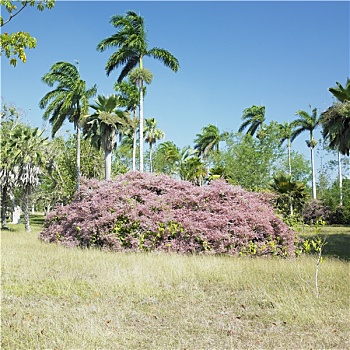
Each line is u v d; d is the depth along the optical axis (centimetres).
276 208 1747
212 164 4228
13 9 723
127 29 2914
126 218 1550
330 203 4259
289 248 1453
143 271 1016
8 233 2758
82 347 531
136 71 2783
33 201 4362
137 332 605
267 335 594
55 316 664
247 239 1429
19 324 622
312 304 732
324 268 1081
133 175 1759
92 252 1435
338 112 2588
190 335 594
